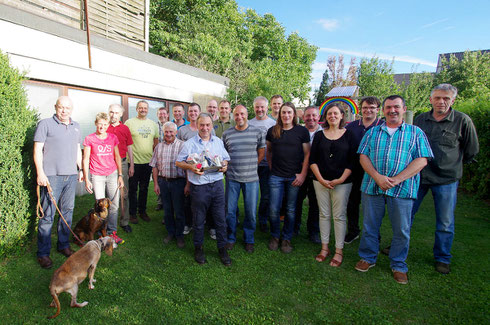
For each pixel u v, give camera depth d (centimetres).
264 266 301
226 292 253
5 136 270
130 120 421
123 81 559
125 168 386
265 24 2483
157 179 362
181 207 338
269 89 1071
